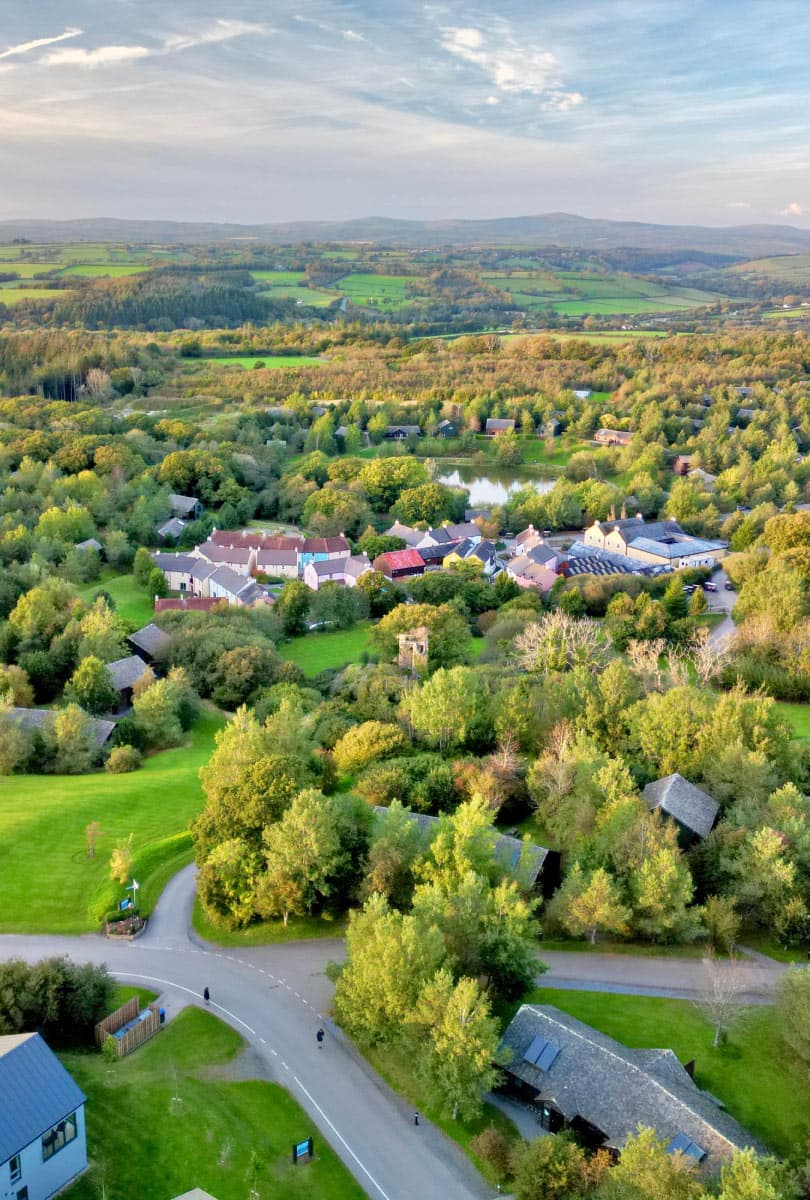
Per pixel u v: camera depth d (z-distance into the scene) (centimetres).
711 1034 6556
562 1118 5756
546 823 8869
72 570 17212
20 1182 4725
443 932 6706
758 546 19200
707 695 10506
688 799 8769
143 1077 5903
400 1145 5612
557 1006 6800
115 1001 6688
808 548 16362
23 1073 4944
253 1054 6294
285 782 8038
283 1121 5728
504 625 14862
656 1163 4781
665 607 16125
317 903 7950
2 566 16588
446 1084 5644
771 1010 6750
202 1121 5569
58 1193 4972
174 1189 5106
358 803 8288
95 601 15050
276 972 7219
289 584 16725
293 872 7512
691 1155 5156
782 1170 4900
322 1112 5831
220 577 17525
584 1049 5934
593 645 12731
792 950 7650
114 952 7375
